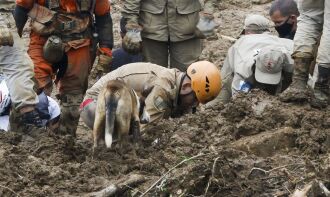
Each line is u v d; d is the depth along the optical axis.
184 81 11.91
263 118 11.70
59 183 9.91
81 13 12.81
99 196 9.40
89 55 13.05
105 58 13.22
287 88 12.69
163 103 11.74
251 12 20.97
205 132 11.69
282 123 11.61
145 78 11.90
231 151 10.27
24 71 11.74
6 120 12.40
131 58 14.51
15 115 11.76
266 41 13.22
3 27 11.49
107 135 10.40
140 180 9.62
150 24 14.36
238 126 11.51
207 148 10.92
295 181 9.22
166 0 14.29
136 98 11.04
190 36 14.53
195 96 11.95
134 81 11.92
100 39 13.24
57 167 10.30
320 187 8.59
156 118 11.73
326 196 8.55
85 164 10.39
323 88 11.94
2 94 12.28
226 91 13.56
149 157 10.82
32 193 9.63
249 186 9.22
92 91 12.09
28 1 12.67
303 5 12.20
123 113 10.60
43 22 12.67
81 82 13.05
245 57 13.03
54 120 12.97
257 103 12.08
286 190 9.15
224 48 18.80
